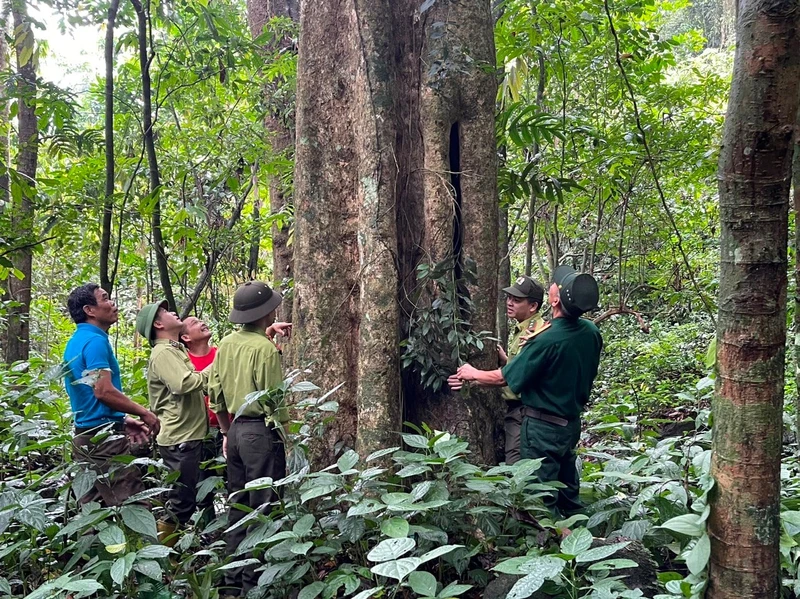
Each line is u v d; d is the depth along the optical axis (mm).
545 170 6488
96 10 5254
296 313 3922
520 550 2912
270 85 7699
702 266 8562
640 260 8945
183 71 6312
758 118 1635
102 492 3393
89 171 7078
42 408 4191
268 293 3623
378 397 3500
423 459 2852
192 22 6461
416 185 3883
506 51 5688
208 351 4586
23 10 5051
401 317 3740
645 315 9891
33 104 5477
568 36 6082
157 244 5555
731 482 1777
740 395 1759
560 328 3361
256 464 3352
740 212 1716
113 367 3676
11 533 3211
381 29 3721
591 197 7363
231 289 9539
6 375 4469
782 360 1752
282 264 8086
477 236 3830
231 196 8305
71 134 6156
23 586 3027
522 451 3451
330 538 2955
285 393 3264
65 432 3877
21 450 3309
